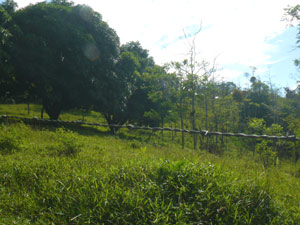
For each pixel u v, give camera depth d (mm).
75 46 18156
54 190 2805
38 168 3678
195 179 2701
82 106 22906
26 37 16984
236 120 29625
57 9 19797
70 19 20000
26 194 2863
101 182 2738
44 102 21422
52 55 18016
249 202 2420
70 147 5637
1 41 15625
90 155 5477
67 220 2332
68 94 20562
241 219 2232
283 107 32062
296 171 4285
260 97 39312
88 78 19469
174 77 22047
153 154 5277
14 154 5031
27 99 22375
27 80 19266
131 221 2244
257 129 13227
